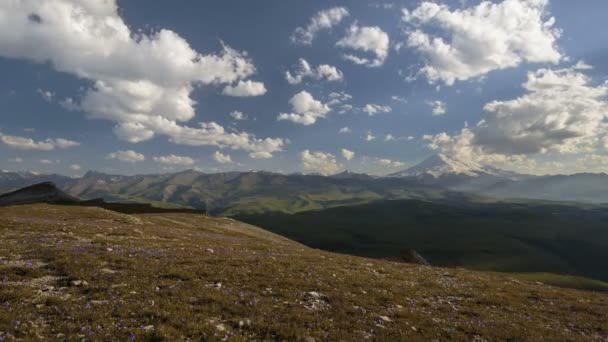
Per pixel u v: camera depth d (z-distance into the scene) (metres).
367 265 34.72
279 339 11.12
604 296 32.19
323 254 45.56
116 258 20.31
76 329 10.15
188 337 10.41
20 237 27.39
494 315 17.44
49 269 16.94
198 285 16.23
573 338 14.71
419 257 69.75
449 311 17.34
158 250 26.39
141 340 9.78
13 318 10.40
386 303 17.50
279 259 29.44
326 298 16.81
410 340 12.17
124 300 13.18
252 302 14.49
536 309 20.55
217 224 93.00
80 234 31.92
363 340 11.63
